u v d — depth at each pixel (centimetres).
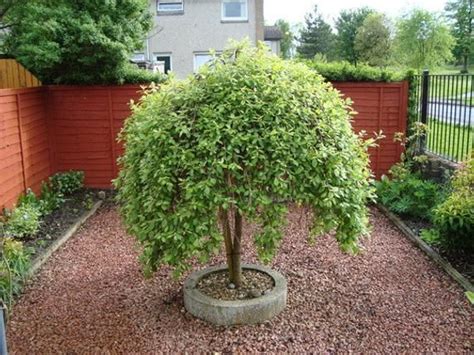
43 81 730
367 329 323
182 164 297
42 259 456
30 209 541
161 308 355
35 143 661
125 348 302
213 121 300
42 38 678
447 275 414
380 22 2200
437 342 307
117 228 570
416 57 1603
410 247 491
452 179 506
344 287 390
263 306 328
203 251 301
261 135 300
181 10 1631
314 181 300
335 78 727
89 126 741
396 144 747
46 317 345
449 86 631
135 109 367
